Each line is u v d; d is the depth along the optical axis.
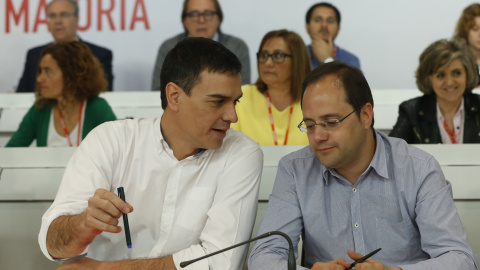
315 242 1.75
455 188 2.16
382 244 1.70
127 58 4.89
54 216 1.66
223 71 1.65
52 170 2.23
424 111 2.97
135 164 1.82
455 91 2.90
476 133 2.93
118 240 1.83
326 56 4.39
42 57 3.24
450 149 2.25
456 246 1.59
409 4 4.68
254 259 1.69
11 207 2.20
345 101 1.62
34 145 3.46
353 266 1.50
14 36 4.88
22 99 3.87
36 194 2.21
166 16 4.85
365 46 4.72
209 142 1.72
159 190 1.83
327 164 1.66
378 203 1.71
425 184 1.68
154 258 1.69
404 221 1.70
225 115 1.68
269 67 2.93
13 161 2.27
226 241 1.69
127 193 1.83
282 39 2.93
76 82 3.23
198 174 1.83
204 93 1.66
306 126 1.66
